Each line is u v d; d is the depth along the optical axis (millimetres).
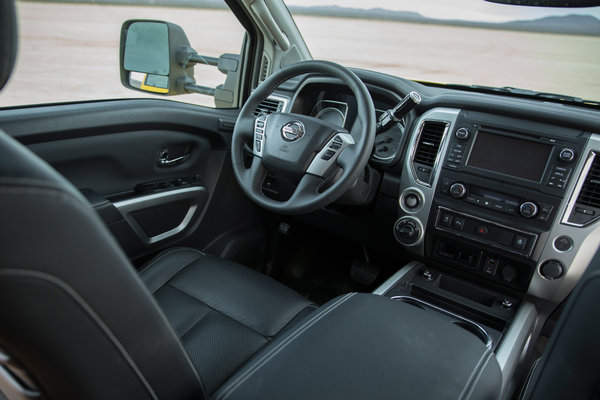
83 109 1348
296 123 1312
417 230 1544
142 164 1586
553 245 1312
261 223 2154
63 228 396
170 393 570
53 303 406
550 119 1293
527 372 1521
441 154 1451
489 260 1467
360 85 1245
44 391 488
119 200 1480
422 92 1554
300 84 1704
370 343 812
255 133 1400
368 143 1220
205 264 1361
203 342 1065
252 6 1736
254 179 1384
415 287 1590
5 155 380
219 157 1856
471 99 1413
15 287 381
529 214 1323
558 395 660
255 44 1904
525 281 1411
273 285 1290
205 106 1812
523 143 1333
